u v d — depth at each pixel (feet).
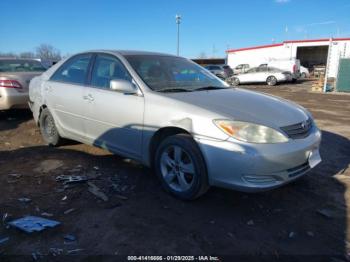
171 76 14.16
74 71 16.33
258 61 124.67
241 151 10.19
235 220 10.63
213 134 10.61
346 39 106.11
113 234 9.68
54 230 9.80
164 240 9.45
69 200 11.69
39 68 28.60
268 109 11.71
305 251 9.14
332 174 14.71
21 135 20.83
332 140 21.08
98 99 14.19
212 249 9.11
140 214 10.83
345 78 59.21
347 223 10.61
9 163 15.40
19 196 11.93
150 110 12.23
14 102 24.08
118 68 14.07
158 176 12.46
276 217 10.91
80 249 8.96
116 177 13.74
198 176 11.05
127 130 13.14
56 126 17.17
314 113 33.17
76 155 16.63
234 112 11.01
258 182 10.37
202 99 11.98
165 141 11.94
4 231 9.71
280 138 10.66
